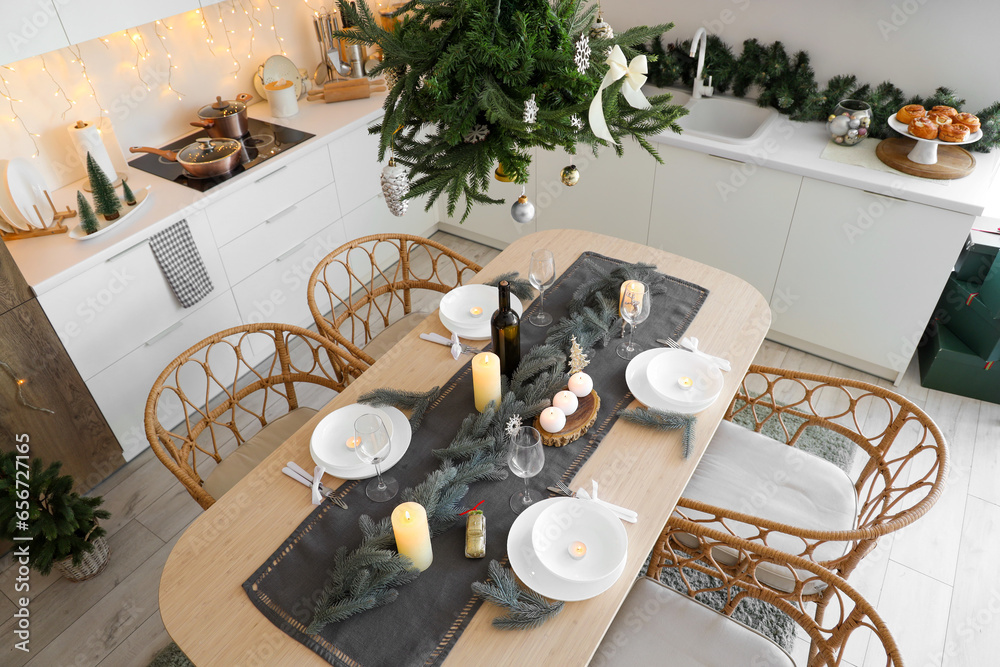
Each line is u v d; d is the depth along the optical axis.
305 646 1.30
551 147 1.37
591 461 1.63
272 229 2.97
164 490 2.57
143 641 2.09
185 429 2.81
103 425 2.55
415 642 1.29
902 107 2.67
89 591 2.24
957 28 2.56
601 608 1.33
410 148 1.43
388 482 1.59
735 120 3.16
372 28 1.47
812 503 1.84
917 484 1.68
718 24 3.06
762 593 1.55
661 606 1.59
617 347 1.96
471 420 1.71
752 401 2.10
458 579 1.39
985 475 2.50
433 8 1.42
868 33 2.74
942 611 2.10
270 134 3.05
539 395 1.73
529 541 1.43
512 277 2.19
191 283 2.65
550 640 1.29
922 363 2.94
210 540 1.50
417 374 1.89
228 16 3.06
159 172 2.81
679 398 1.76
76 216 2.52
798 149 2.77
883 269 2.67
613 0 3.25
